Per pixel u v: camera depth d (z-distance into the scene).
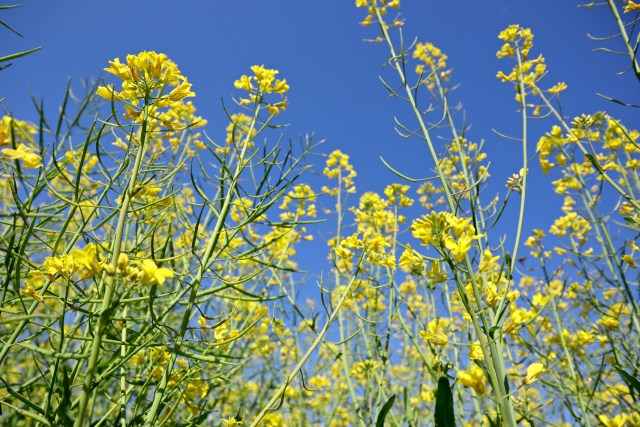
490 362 0.30
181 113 0.65
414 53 0.71
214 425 0.68
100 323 0.25
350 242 0.48
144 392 0.40
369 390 0.55
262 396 0.77
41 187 0.35
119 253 0.27
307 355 0.39
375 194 0.71
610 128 0.70
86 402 0.24
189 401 0.45
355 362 0.74
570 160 0.63
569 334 0.65
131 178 0.30
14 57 0.29
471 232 0.32
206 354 0.42
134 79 0.31
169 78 0.32
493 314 0.35
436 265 0.34
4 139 0.27
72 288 0.33
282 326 0.75
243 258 0.41
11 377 0.59
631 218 0.47
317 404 0.94
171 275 0.26
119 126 0.32
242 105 0.44
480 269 0.33
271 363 0.84
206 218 0.59
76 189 0.31
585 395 0.54
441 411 0.30
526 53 0.60
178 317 0.56
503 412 0.28
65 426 0.25
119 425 0.41
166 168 0.39
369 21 0.57
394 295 0.57
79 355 0.27
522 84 0.55
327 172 0.76
